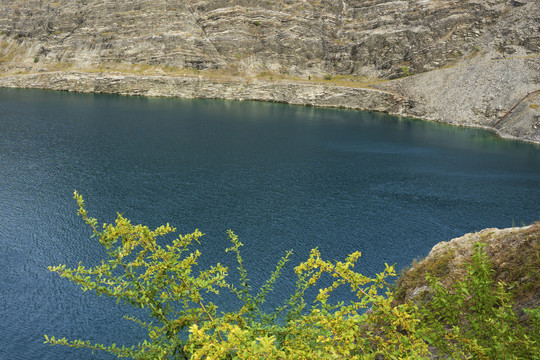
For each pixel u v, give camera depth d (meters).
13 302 33.94
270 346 5.22
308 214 57.00
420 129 127.62
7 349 28.61
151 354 7.61
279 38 195.62
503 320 6.15
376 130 123.94
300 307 9.33
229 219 53.94
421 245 47.59
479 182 74.44
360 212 58.47
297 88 174.88
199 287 7.71
